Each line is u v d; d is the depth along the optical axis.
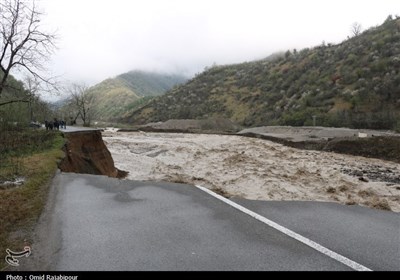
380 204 10.01
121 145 35.03
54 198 8.29
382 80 59.03
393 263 4.97
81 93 69.31
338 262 4.94
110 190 9.22
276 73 104.12
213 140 42.41
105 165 21.28
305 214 7.41
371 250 5.46
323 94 67.44
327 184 14.28
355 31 100.56
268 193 12.01
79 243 5.49
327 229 6.46
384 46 70.06
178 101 118.06
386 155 24.30
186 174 18.36
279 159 24.16
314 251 5.33
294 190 12.74
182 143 37.75
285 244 5.59
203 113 100.12
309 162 22.41
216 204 7.97
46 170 11.12
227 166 20.95
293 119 63.41
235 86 114.25
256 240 5.73
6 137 17.34
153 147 33.50
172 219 6.80
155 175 18.83
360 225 6.79
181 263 4.79
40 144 16.61
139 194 8.82
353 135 34.25
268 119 75.44
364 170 18.94
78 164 16.48
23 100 21.14
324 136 38.59
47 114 29.61
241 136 48.66
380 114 50.28
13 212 6.86
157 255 5.06
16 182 9.34
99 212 7.22
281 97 85.50
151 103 127.00
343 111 56.28
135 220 6.71
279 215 7.27
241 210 7.54
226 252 5.20
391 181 15.62
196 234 5.96
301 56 106.81
